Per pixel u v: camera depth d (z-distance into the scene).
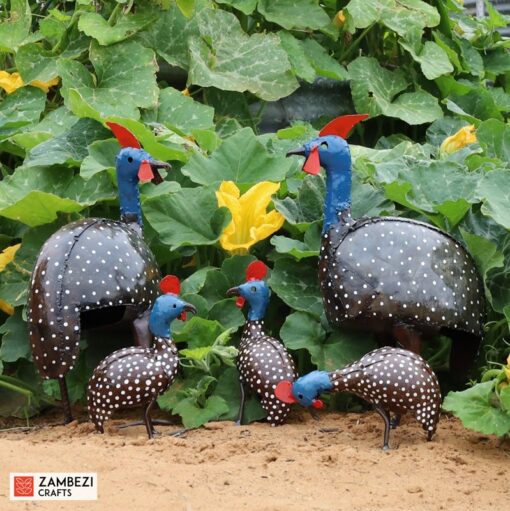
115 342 7.66
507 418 6.47
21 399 7.80
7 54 10.52
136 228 7.34
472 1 16.11
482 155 8.74
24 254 7.86
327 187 7.14
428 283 6.88
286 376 6.94
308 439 6.73
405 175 7.83
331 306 7.03
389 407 6.44
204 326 7.38
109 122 7.36
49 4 11.20
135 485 5.52
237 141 8.35
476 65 11.38
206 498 5.33
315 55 10.55
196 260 8.15
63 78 9.34
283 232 8.35
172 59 9.91
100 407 6.66
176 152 8.28
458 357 7.51
